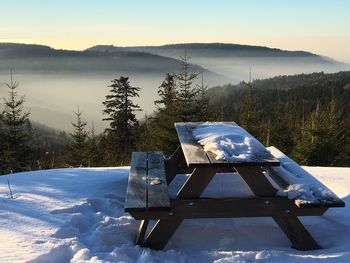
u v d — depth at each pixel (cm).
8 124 2294
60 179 625
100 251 367
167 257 359
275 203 385
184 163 607
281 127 2314
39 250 345
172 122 2047
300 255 359
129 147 3094
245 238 420
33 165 2236
